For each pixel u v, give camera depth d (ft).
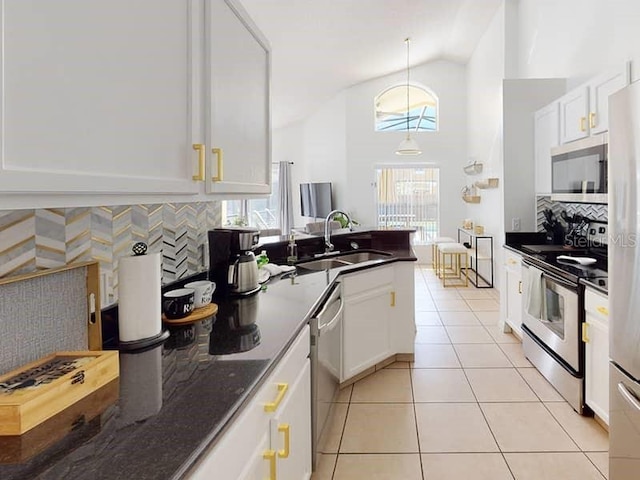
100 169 2.80
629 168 5.51
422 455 7.04
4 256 3.39
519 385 9.57
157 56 3.46
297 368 5.23
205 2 4.27
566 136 10.62
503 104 13.08
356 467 6.73
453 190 26.66
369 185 27.07
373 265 9.79
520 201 13.15
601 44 10.66
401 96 27.02
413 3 16.40
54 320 3.68
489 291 19.34
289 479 4.79
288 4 13.43
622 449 5.74
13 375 3.16
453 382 9.80
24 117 2.21
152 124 3.40
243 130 5.34
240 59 5.22
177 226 6.45
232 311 5.93
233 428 3.20
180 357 4.21
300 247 11.00
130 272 4.44
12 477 2.31
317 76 22.13
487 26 20.07
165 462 2.46
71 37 2.53
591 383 7.82
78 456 2.51
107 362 3.55
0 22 2.04
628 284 5.56
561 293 8.74
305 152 29.37
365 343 9.80
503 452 7.08
